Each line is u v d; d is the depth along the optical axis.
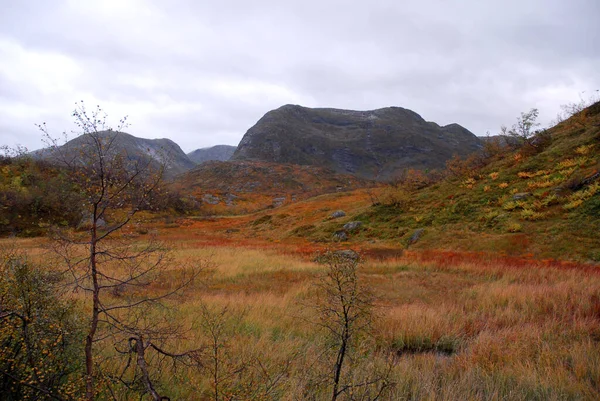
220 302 9.91
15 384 3.40
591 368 5.60
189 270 13.38
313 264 19.97
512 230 23.77
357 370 4.64
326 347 4.97
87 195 2.90
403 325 8.05
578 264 17.38
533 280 14.22
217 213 81.00
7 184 34.75
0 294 3.39
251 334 6.98
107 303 6.73
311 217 47.38
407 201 35.72
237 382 4.05
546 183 26.98
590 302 9.90
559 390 4.89
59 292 3.70
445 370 5.66
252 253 24.62
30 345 3.41
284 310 9.49
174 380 4.44
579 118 35.59
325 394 4.25
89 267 3.06
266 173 153.62
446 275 16.53
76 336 3.88
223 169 159.38
